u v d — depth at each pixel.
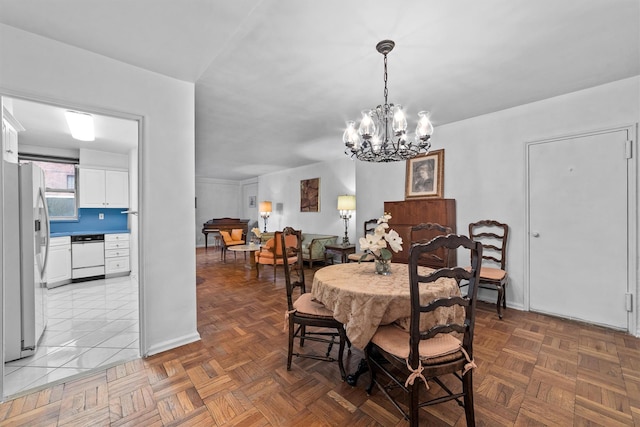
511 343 2.25
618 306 2.46
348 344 2.11
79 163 4.39
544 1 1.51
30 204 2.12
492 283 2.82
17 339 2.05
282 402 1.58
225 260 6.32
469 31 1.76
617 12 1.59
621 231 2.45
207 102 2.92
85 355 2.12
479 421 1.42
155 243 2.13
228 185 9.28
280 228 7.53
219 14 1.53
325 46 1.92
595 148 2.56
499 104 2.95
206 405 1.55
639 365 1.92
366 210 4.51
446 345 1.40
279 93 2.69
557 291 2.79
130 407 1.53
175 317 2.23
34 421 1.43
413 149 2.13
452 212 3.43
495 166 3.17
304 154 5.46
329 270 2.12
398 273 2.02
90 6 1.45
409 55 2.04
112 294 3.65
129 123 3.16
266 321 2.77
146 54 1.91
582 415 1.46
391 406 1.55
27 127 3.30
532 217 2.93
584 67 2.22
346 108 3.08
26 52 1.65
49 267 3.85
